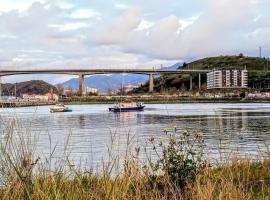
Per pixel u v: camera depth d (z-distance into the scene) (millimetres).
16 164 7023
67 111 128375
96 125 64938
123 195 7082
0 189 6941
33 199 6637
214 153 16297
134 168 8328
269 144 30109
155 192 7363
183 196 7492
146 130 51781
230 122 69188
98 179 8180
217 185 8625
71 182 7750
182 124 65125
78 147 25484
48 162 8992
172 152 8562
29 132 7551
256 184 9250
